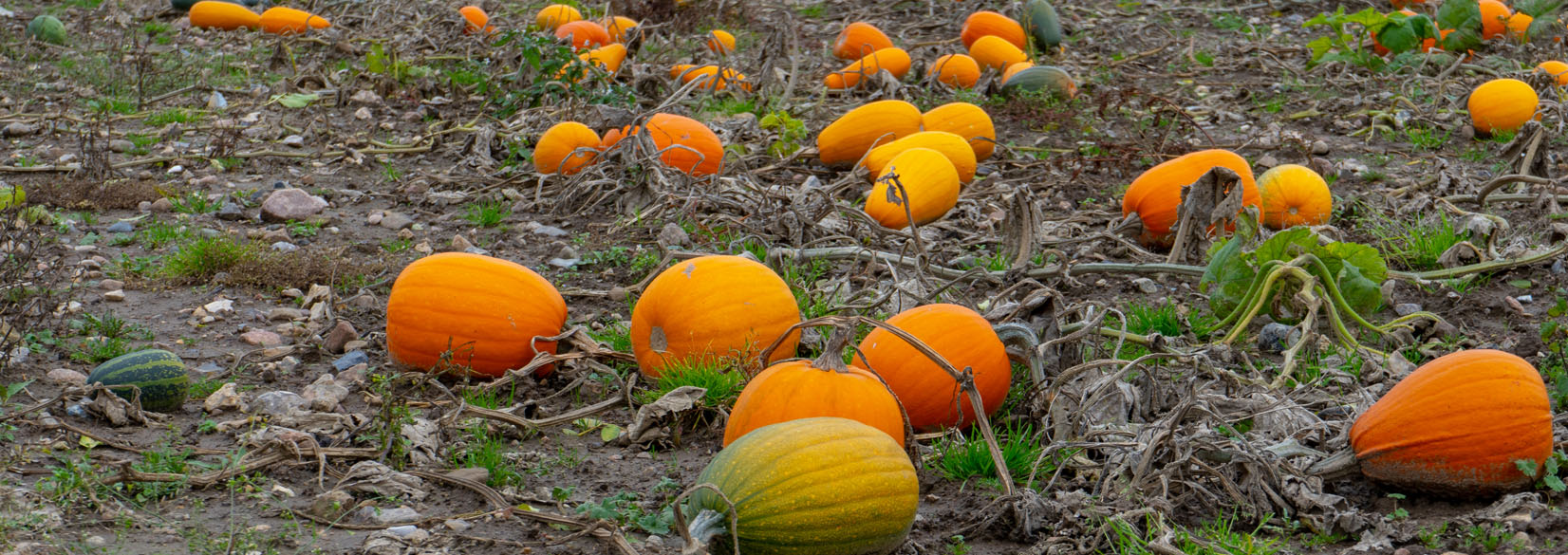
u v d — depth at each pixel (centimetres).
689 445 523
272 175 1014
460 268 587
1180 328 664
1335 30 1459
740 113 1135
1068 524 435
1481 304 696
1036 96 1225
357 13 1681
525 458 500
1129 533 417
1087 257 794
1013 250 765
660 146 930
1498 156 1039
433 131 1112
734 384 541
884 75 1254
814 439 393
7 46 1459
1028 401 535
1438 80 1268
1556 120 1095
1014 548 432
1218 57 1457
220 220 891
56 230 838
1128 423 506
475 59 1384
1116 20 1638
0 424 498
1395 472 455
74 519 418
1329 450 484
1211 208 749
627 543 415
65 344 613
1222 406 516
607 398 573
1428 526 437
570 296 731
